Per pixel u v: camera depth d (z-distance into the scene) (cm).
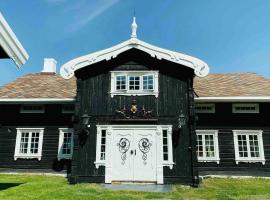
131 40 1388
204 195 1029
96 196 973
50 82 1981
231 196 1016
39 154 1633
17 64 651
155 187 1178
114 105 1372
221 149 1552
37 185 1198
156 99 1362
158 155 1300
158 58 1367
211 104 1606
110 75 1409
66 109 1691
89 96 1394
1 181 1310
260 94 1566
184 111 1338
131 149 1324
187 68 1375
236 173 1514
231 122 1581
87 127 1354
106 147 1327
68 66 1380
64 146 1647
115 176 1298
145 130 1339
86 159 1321
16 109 1711
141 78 1400
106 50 1391
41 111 1698
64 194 998
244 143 1566
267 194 1051
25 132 1683
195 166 1253
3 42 596
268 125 1567
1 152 1656
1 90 1828
